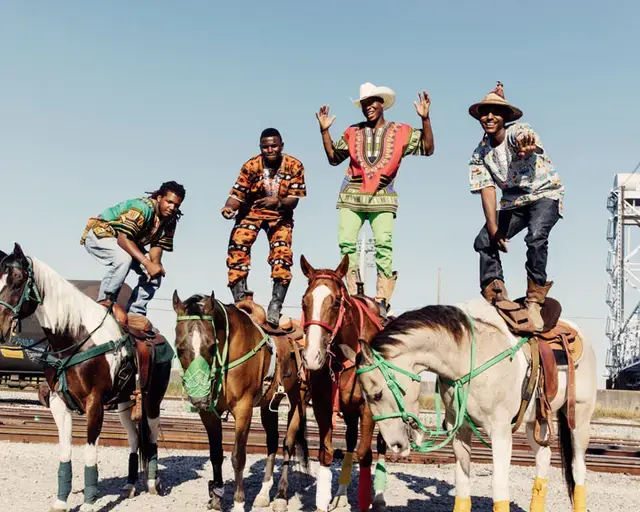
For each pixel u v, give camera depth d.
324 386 8.15
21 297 7.77
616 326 72.94
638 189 76.00
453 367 6.73
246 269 9.61
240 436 8.14
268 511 8.73
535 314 7.40
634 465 12.94
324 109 9.86
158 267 9.23
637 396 36.84
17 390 27.42
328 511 8.55
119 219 9.34
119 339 8.50
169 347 9.68
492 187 8.12
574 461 8.08
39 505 8.49
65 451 8.11
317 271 7.88
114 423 16.14
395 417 6.48
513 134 7.74
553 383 7.17
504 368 6.79
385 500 9.46
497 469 6.69
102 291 9.26
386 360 6.50
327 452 8.18
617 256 74.25
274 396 8.91
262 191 9.59
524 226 8.16
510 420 6.83
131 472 9.30
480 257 8.23
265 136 9.45
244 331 8.26
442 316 6.75
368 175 9.52
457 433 7.11
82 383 8.11
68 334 8.12
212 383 7.77
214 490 8.56
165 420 17.66
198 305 7.66
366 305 8.77
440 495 10.09
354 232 9.58
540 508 8.00
